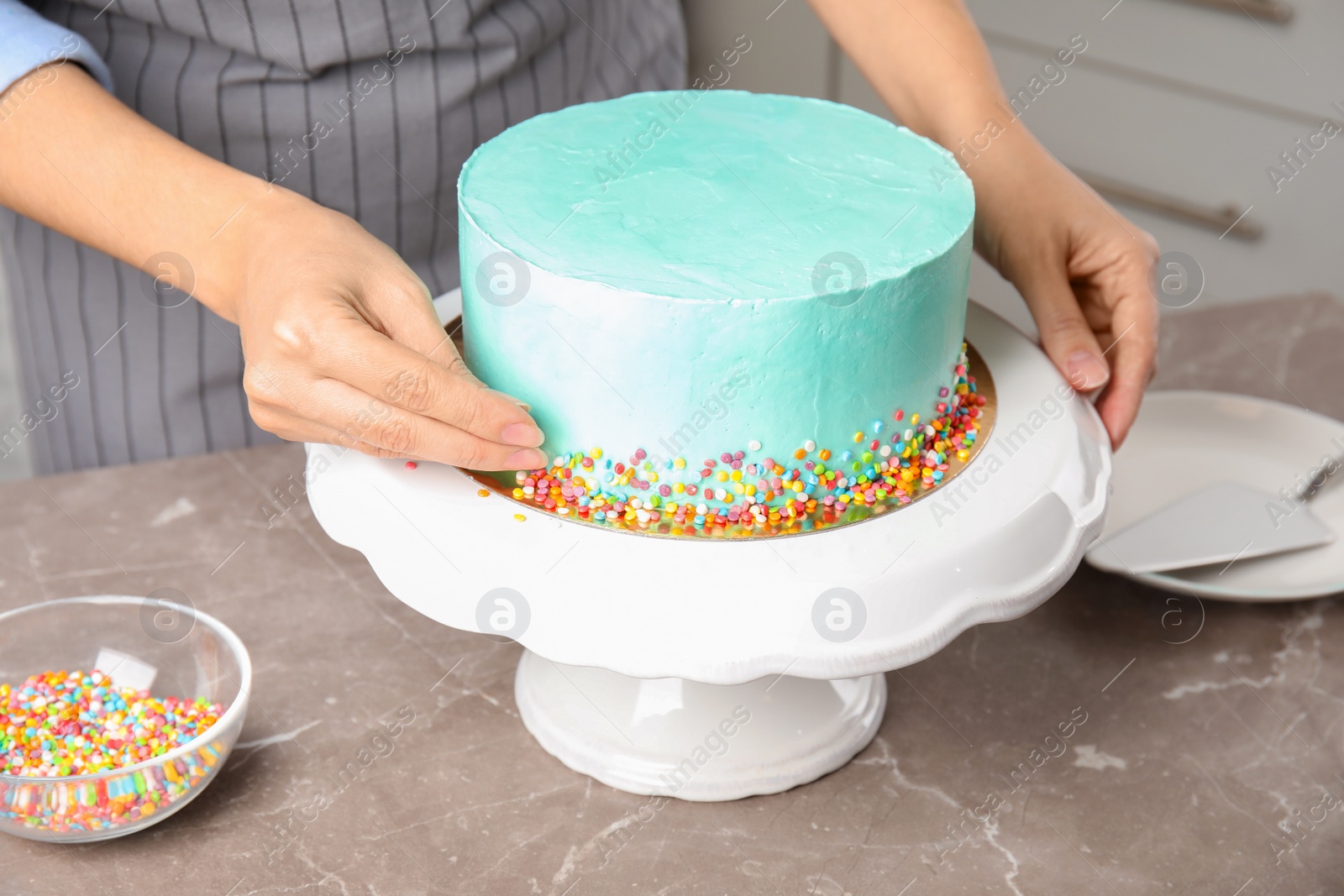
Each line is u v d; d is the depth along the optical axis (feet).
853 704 3.15
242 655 2.92
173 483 4.00
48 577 3.57
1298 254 7.39
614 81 4.57
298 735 3.12
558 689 3.14
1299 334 4.84
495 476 2.83
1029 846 2.86
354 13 3.76
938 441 2.95
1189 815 2.94
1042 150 3.71
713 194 2.87
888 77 3.94
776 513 2.71
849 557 2.58
